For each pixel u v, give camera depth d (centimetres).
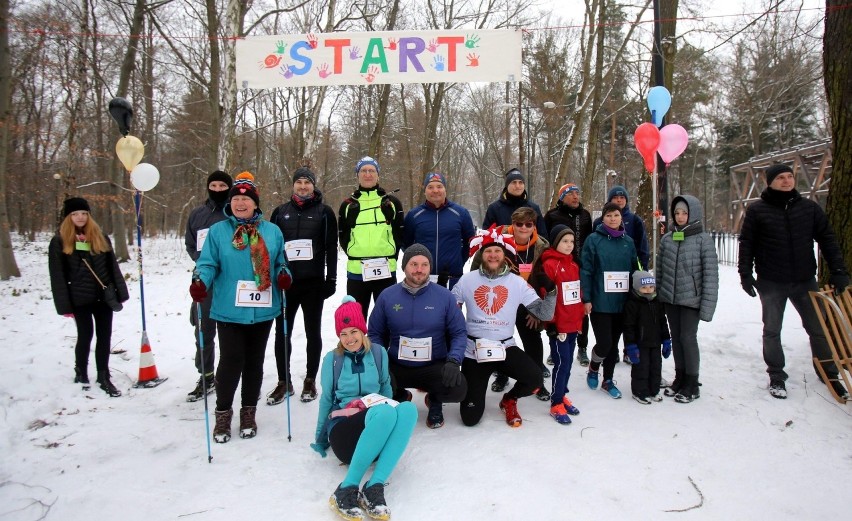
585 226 523
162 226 2791
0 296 902
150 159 1783
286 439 340
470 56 550
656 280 434
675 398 406
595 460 309
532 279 389
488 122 2747
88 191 1869
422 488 277
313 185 418
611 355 429
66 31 1084
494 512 254
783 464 307
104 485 279
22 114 2075
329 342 588
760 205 418
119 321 688
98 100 1495
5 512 253
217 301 339
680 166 2950
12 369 445
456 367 330
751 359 487
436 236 445
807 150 1491
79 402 403
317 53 556
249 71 560
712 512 257
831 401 389
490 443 331
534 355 403
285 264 359
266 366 498
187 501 264
